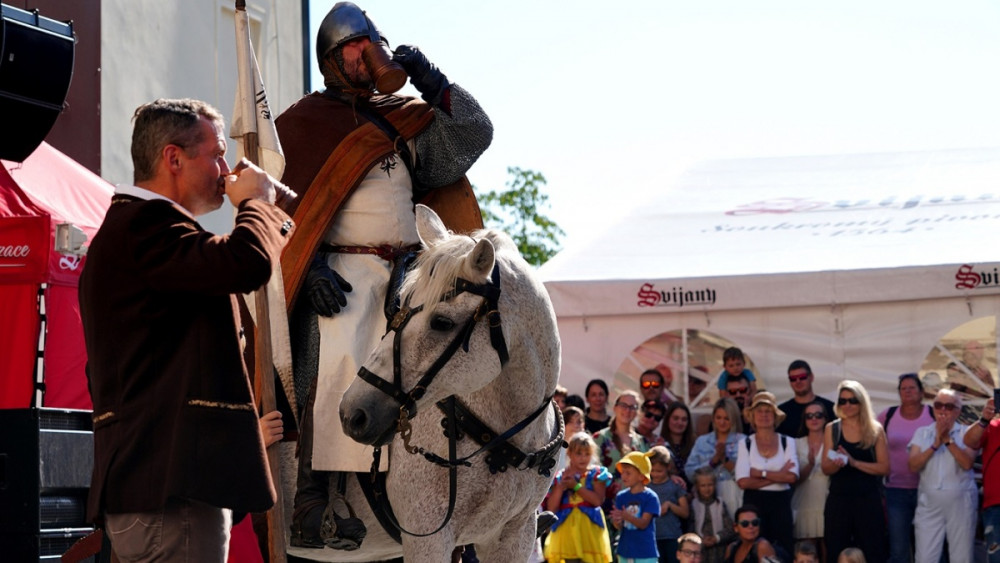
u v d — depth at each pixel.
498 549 4.73
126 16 12.89
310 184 4.93
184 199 3.65
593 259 12.48
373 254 4.94
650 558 9.36
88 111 12.28
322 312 4.76
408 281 4.29
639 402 11.23
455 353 4.17
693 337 11.78
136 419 3.38
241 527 4.86
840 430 10.29
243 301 4.84
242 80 4.71
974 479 10.35
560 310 11.87
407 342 4.15
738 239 12.75
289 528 4.85
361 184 4.98
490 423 4.46
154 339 3.41
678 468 10.74
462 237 4.34
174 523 3.38
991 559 9.62
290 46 15.89
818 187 14.68
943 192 13.83
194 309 3.46
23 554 4.77
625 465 9.47
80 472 5.08
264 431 4.25
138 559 3.41
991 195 13.50
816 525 10.34
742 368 11.49
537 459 4.55
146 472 3.35
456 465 4.43
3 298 7.67
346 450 4.69
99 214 8.13
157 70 13.37
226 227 14.35
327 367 4.73
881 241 12.31
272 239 3.47
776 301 11.63
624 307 11.78
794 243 12.50
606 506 9.80
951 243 12.02
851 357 11.59
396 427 4.15
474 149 5.13
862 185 14.63
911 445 10.38
